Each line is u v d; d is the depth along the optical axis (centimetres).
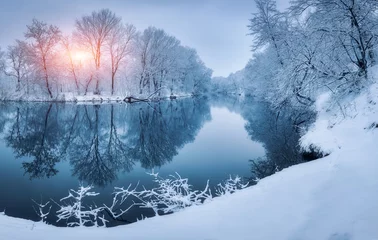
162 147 1357
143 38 4369
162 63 4675
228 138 1522
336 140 735
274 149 1156
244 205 444
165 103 4162
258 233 329
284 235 311
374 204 308
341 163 475
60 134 1731
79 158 1178
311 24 1142
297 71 1118
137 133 1773
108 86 4388
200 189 752
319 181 437
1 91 3900
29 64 3697
